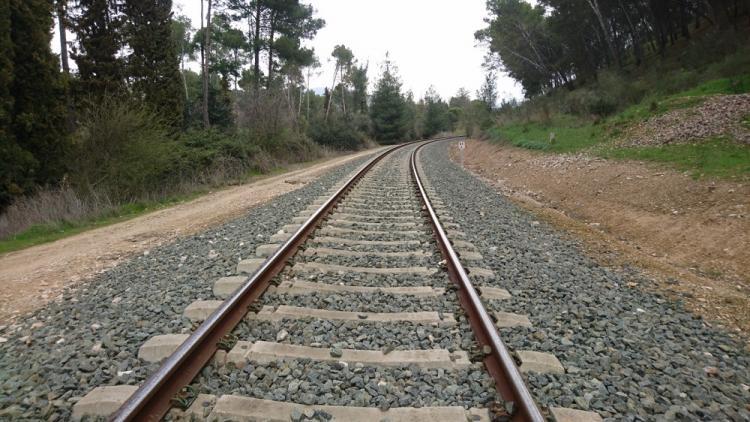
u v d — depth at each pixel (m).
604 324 4.29
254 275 4.53
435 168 20.67
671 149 13.06
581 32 35.38
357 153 40.19
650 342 4.03
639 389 3.22
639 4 32.16
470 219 8.90
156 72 21.06
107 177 13.95
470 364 3.34
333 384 3.12
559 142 20.38
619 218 10.20
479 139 37.09
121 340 3.73
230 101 31.95
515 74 47.31
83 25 19.20
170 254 6.72
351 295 4.64
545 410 2.83
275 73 44.69
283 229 7.34
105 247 8.02
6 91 11.41
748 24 24.25
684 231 8.43
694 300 5.27
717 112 14.36
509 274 5.57
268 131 27.11
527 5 43.44
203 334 3.32
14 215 10.87
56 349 3.75
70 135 13.57
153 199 14.55
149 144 14.66
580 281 5.62
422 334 3.82
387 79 56.16
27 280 6.10
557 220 9.94
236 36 34.34
